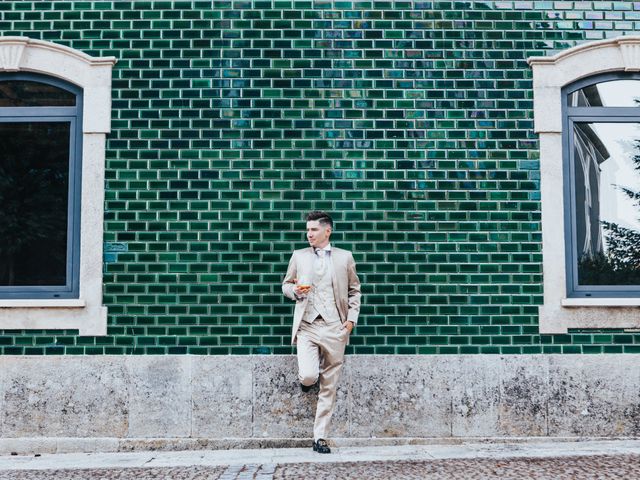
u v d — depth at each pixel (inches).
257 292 248.4
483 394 245.8
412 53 257.6
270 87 255.3
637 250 259.8
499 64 258.1
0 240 256.1
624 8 261.4
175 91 254.5
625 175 264.2
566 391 246.1
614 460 212.2
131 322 246.8
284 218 250.8
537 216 252.5
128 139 252.5
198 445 242.4
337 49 257.0
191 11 257.0
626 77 258.4
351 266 229.3
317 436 228.7
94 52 255.6
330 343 224.8
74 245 253.0
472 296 249.3
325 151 253.3
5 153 259.4
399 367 245.9
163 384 245.1
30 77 256.7
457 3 259.6
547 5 260.7
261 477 196.7
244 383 245.3
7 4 256.5
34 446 241.6
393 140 254.4
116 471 210.1
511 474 196.7
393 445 242.5
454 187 253.1
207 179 251.8
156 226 250.1
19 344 245.9
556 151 254.2
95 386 244.8
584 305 247.1
